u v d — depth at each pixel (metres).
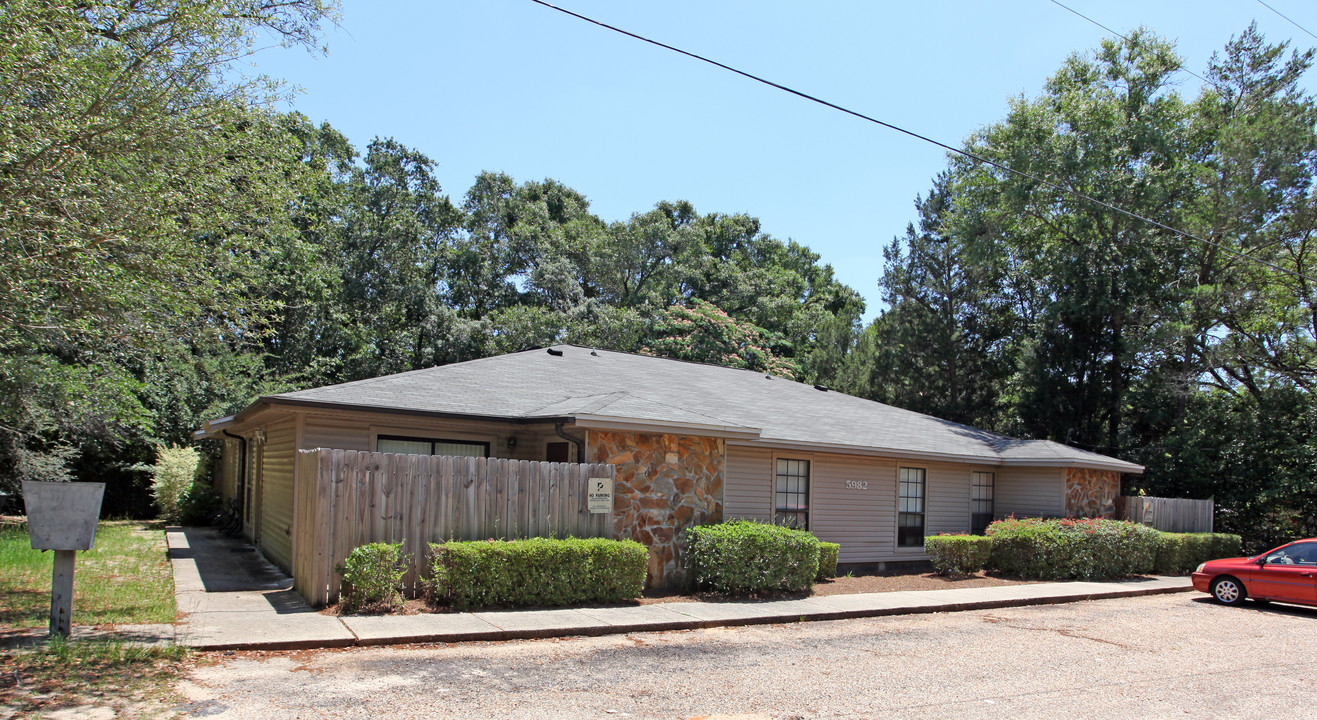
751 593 11.93
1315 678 8.02
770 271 54.03
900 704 6.52
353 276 33.62
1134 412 27.80
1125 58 28.11
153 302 9.05
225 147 9.84
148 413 17.59
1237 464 23.42
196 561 13.46
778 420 16.08
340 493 9.42
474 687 6.54
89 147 8.26
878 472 17.19
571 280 40.56
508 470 10.57
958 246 31.84
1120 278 26.19
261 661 7.12
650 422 11.71
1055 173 27.11
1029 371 28.22
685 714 6.05
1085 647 9.31
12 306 7.81
